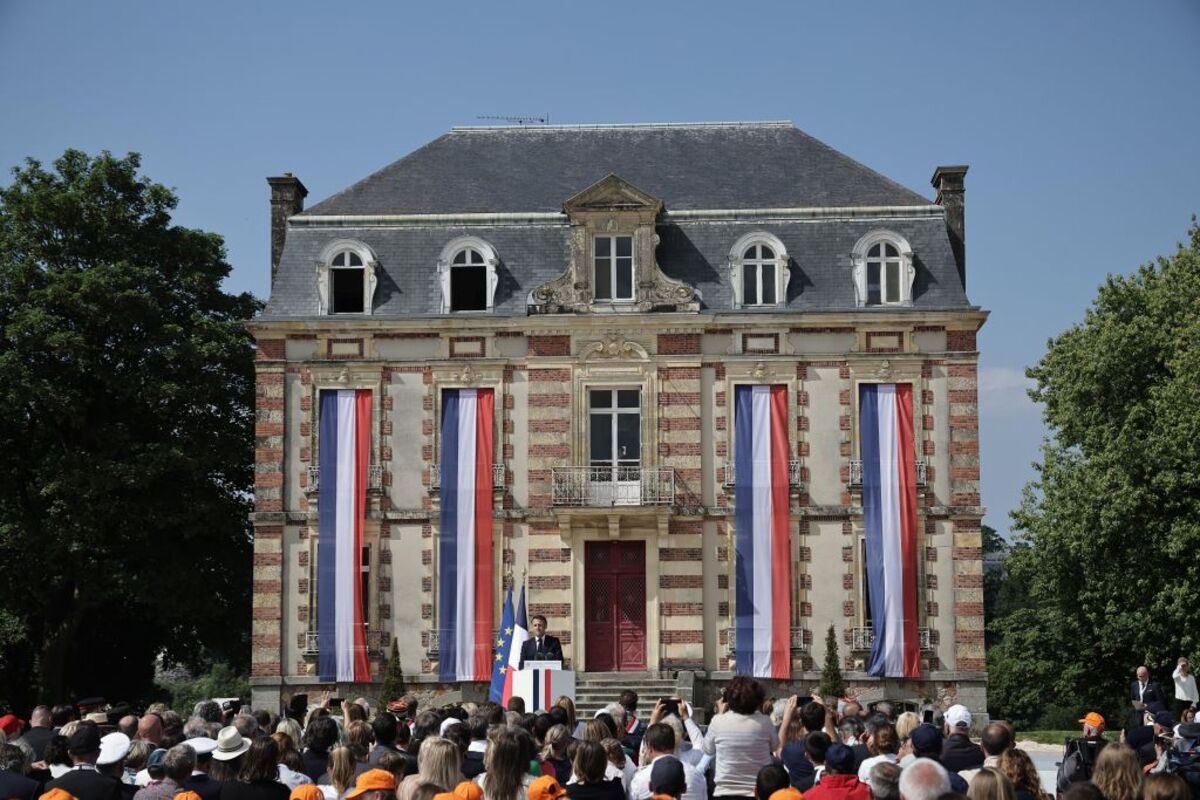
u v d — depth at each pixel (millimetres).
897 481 42688
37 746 18453
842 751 13586
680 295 43594
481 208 45906
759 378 43250
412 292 44312
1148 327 48531
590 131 48594
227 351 47688
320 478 42969
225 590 48281
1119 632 50250
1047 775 31516
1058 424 52062
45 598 46594
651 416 43188
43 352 46031
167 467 45281
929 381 43188
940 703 42031
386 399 43469
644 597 42938
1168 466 45812
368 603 42844
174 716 17359
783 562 42500
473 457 43125
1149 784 11000
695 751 17219
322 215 45438
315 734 16922
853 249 44156
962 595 42406
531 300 43750
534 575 42812
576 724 19734
